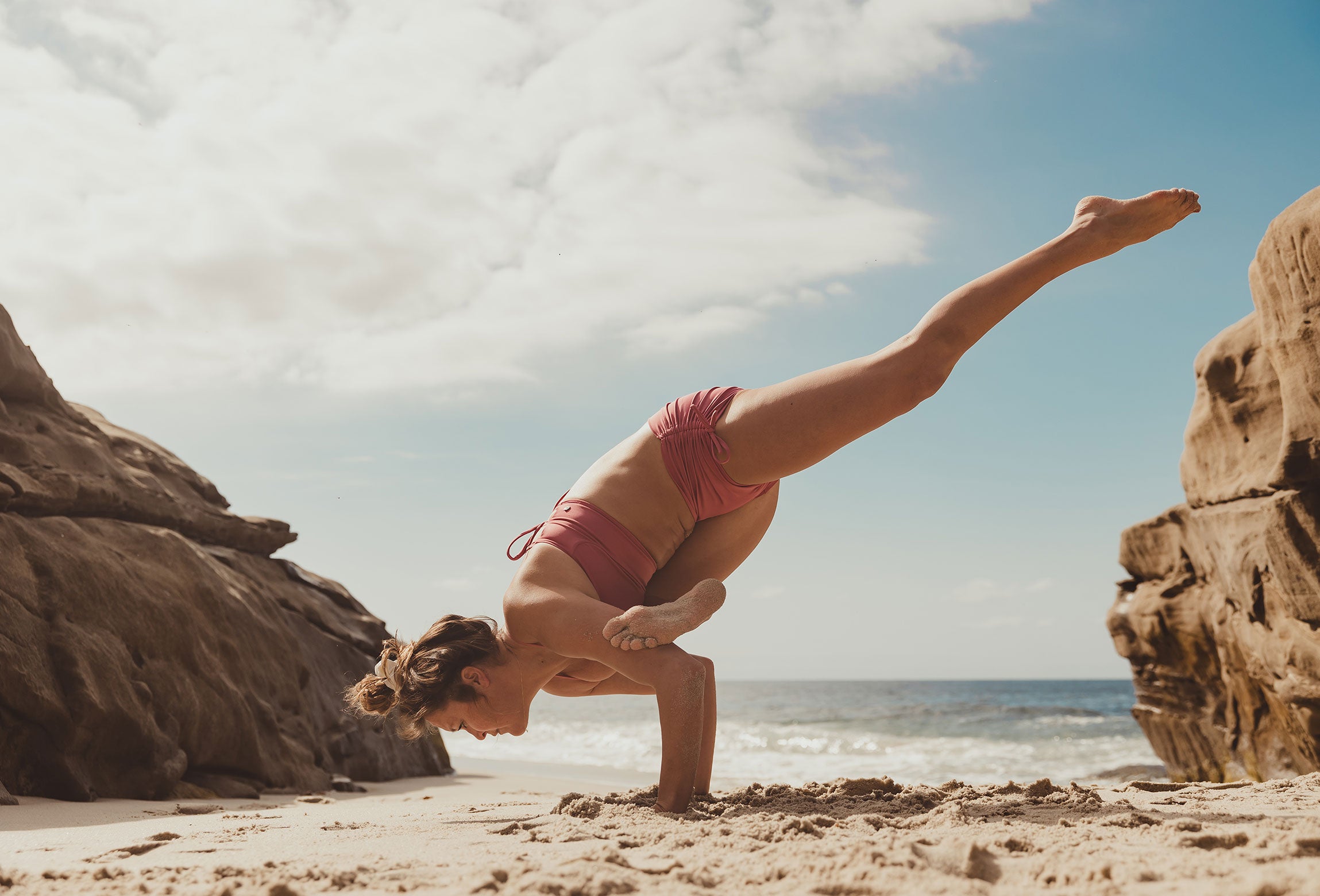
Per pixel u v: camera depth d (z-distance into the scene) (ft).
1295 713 22.85
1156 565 31.71
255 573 23.68
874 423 9.61
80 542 17.67
